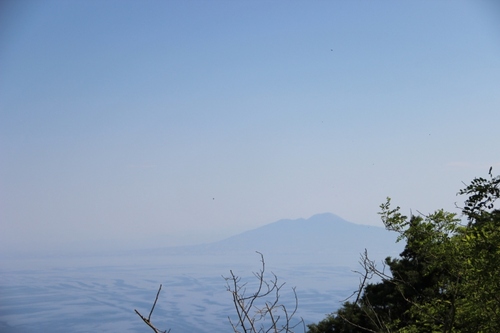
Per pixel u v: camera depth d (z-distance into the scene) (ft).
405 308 55.11
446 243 28.32
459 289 27.68
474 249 24.16
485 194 24.23
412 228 29.63
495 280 23.61
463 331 26.58
